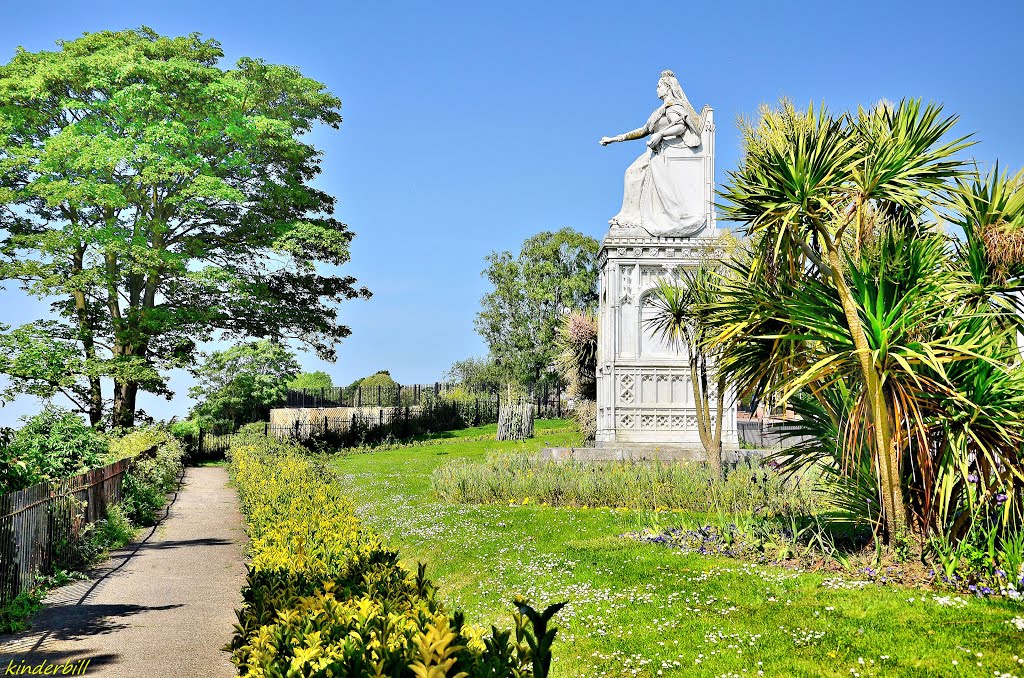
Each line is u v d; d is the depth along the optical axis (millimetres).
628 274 24125
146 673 7500
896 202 10289
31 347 32594
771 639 7426
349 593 6270
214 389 39000
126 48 35938
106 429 29250
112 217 35656
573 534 13609
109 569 13055
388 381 74812
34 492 11469
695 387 18312
